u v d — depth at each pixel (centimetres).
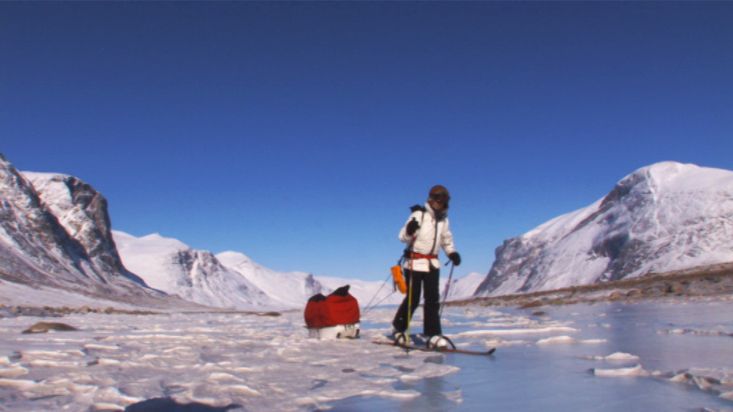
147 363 511
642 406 329
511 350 633
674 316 1092
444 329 1020
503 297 4034
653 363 493
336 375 461
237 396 373
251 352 624
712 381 386
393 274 693
